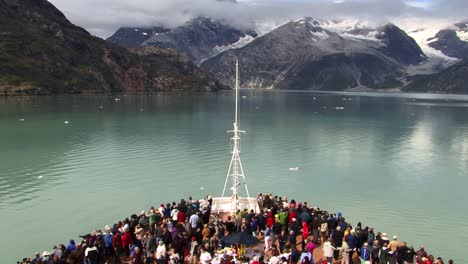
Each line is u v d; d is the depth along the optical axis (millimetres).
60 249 33531
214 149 99062
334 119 177125
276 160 89125
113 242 36156
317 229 38625
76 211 57312
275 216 40000
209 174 76438
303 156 93625
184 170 78875
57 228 51719
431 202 63125
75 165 81438
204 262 31766
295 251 33031
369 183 72562
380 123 162750
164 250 32594
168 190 66875
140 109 198000
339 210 59406
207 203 44219
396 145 110000
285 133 128750
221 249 34812
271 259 31406
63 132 120000
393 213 58406
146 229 38625
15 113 164500
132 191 66125
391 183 72938
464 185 72125
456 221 55625
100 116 161875
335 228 38062
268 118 176000
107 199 62250
